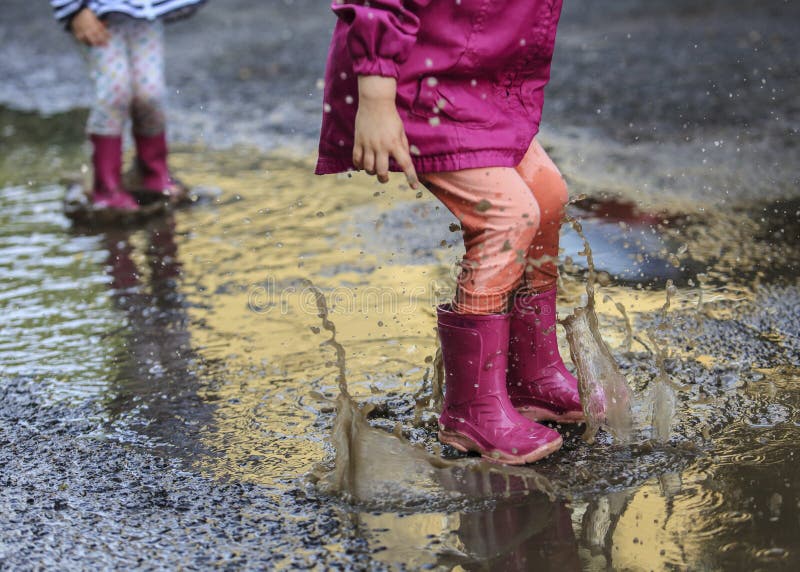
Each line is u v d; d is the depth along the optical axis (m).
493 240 2.23
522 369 2.50
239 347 3.05
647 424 2.42
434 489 2.16
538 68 2.29
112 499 2.20
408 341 3.02
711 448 2.29
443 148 2.19
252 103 6.90
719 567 1.84
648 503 2.07
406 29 2.10
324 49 8.66
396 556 1.93
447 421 2.39
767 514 2.00
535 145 2.40
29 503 2.18
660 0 9.74
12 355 3.07
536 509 2.07
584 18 9.18
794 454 2.23
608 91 6.37
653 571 1.84
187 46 9.24
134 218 4.43
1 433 2.55
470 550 1.94
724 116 5.56
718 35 7.84
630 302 3.21
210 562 1.93
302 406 2.64
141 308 3.42
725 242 3.72
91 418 2.63
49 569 1.93
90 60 4.37
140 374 2.89
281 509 2.12
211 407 2.66
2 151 5.94
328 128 2.33
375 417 2.55
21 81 8.24
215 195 4.77
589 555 1.90
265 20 10.53
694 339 2.91
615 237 3.81
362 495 2.14
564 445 2.36
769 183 4.39
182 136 6.12
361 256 3.81
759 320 3.03
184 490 2.23
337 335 3.09
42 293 3.61
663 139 5.23
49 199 4.84
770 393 2.55
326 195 4.68
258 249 3.96
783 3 8.97
